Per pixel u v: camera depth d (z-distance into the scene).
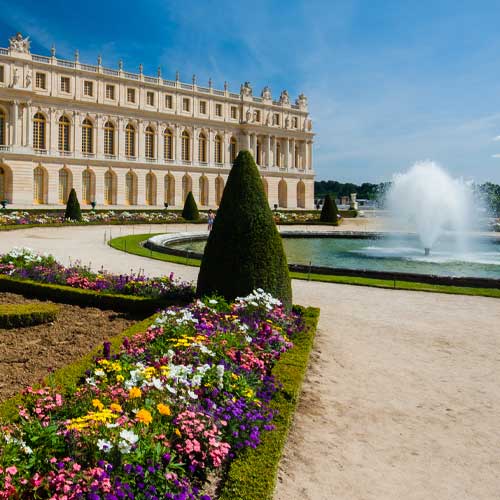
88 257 28.25
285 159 108.88
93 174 83.56
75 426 5.73
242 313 12.24
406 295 19.70
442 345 13.12
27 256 20.05
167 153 93.25
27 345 11.73
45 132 78.19
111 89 85.00
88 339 12.36
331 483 6.77
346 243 46.09
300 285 21.58
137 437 5.57
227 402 7.30
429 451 7.71
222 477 6.51
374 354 12.33
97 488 4.98
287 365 10.02
